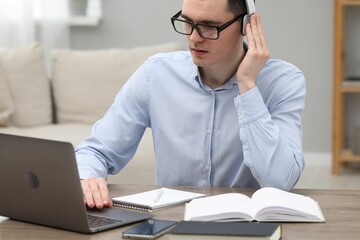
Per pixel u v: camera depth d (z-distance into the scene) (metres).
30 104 4.84
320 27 5.74
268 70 2.36
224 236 1.55
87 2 5.91
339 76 5.45
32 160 1.79
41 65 4.96
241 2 2.17
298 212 1.79
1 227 1.83
